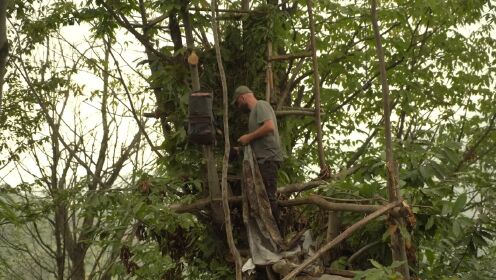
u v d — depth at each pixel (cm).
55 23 863
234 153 738
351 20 1004
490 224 725
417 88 1082
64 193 776
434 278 704
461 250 764
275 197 637
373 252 628
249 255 694
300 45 1027
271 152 633
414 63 1121
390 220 543
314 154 1062
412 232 608
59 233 1539
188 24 736
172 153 759
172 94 738
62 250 1590
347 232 539
